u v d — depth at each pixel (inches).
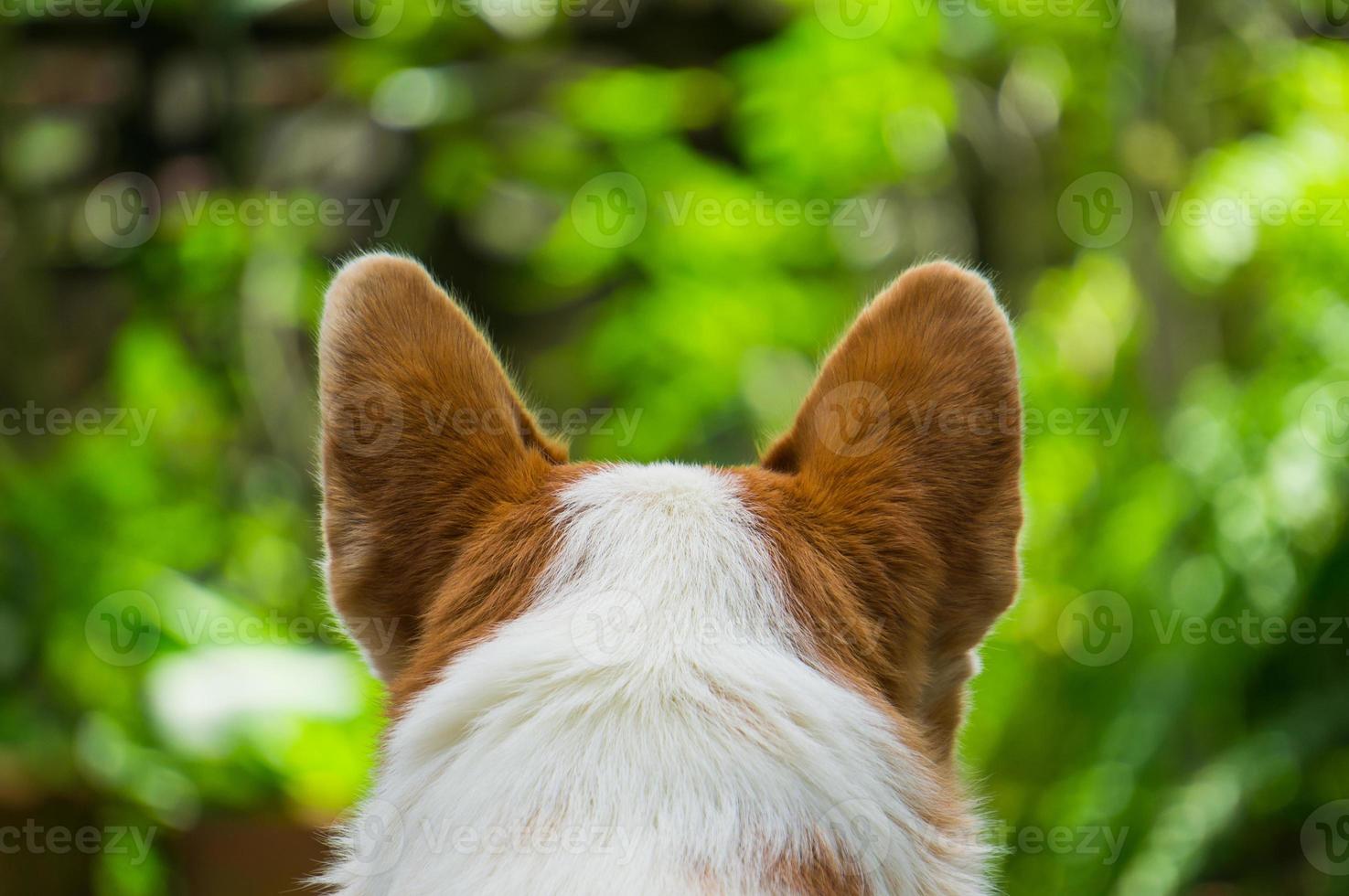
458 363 116.3
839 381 117.6
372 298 115.9
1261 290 359.3
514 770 98.0
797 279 437.4
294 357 410.3
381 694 120.9
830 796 98.0
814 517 112.0
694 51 498.9
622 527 110.1
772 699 100.3
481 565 110.3
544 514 111.8
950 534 113.2
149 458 357.1
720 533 109.6
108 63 472.1
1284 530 308.3
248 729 278.2
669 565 107.4
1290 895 310.8
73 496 335.0
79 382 446.3
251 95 435.2
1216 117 394.9
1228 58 389.1
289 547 362.9
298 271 391.2
